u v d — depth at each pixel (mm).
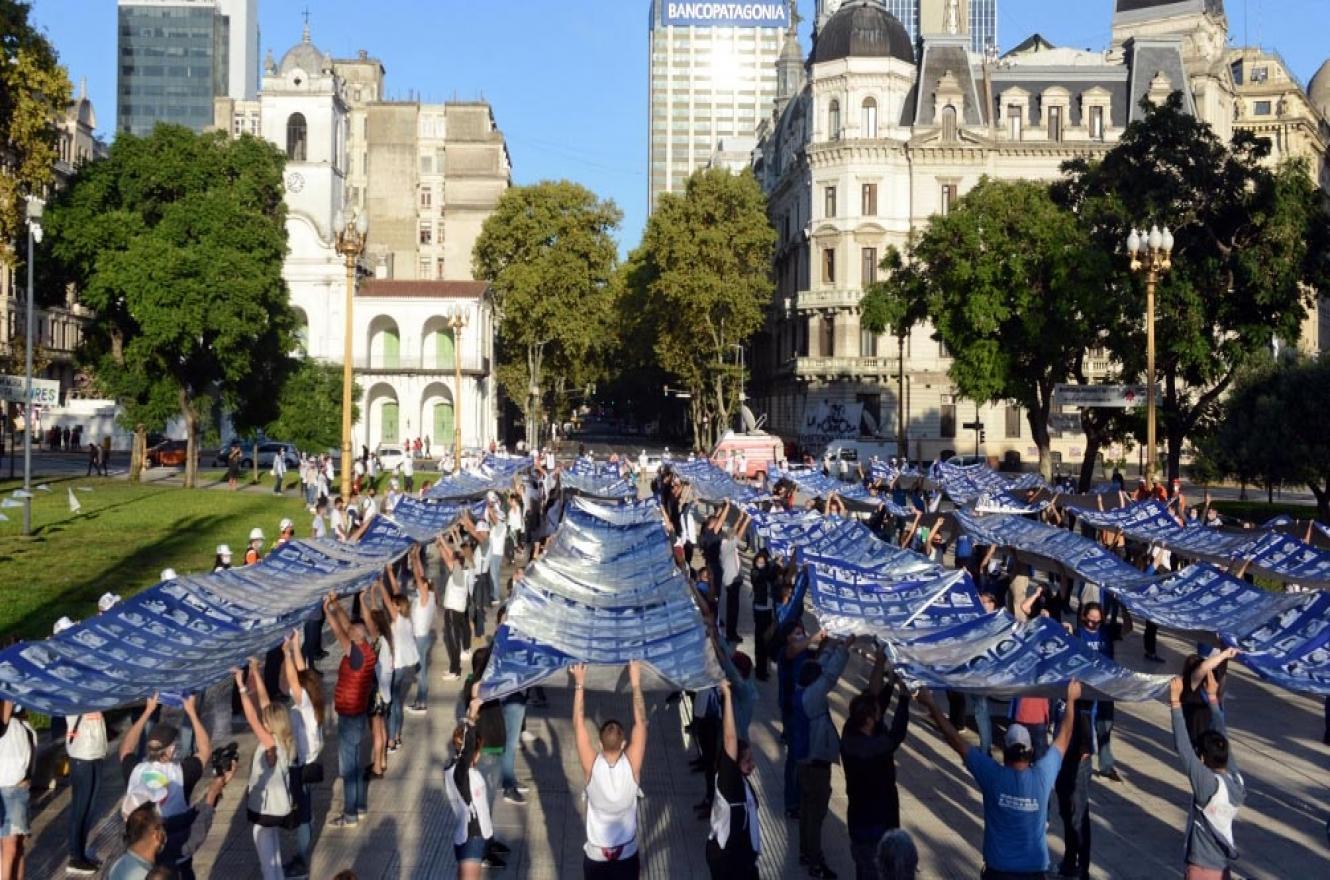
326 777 17312
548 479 51125
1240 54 124562
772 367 108625
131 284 53250
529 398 98188
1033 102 90688
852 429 86375
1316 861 14219
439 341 94438
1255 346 51219
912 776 17484
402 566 30703
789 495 37031
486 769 14359
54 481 58688
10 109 49906
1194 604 17406
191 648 13734
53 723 16953
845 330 89688
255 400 63844
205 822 11836
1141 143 53500
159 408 57406
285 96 91688
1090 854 14203
